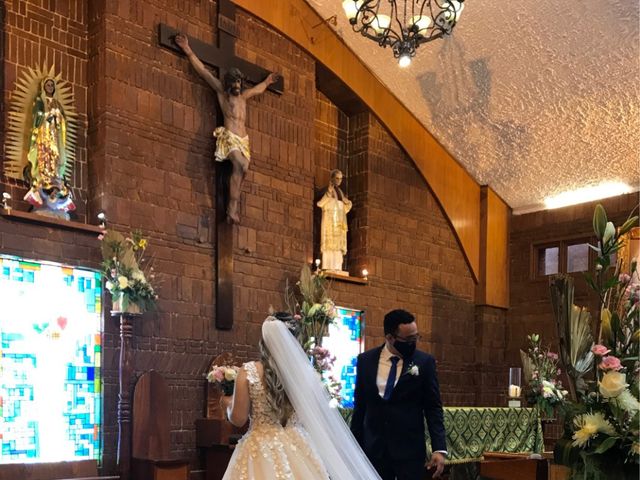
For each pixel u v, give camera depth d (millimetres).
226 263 7531
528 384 7988
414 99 10016
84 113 6934
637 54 8266
